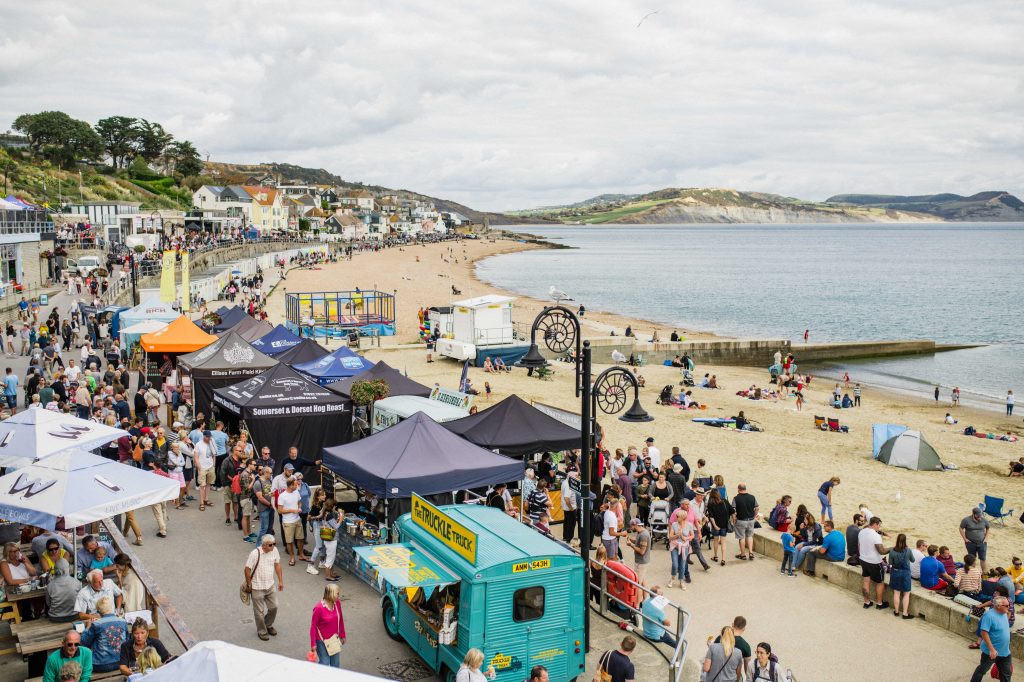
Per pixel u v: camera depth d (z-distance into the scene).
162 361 31.14
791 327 82.81
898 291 123.88
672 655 13.05
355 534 15.79
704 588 17.28
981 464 32.38
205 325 38.88
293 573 15.93
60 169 140.50
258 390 20.84
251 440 20.48
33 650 9.98
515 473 16.91
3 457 13.33
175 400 25.80
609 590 14.61
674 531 17.12
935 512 25.03
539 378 43.75
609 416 37.03
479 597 11.13
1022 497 27.41
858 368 61.28
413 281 112.62
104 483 11.48
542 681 10.25
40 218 64.94
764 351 62.28
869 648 14.73
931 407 46.19
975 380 56.75
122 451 19.70
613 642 13.45
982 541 18.75
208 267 85.12
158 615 13.03
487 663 11.23
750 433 35.03
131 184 151.38
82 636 10.13
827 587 17.48
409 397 23.52
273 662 6.89
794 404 43.69
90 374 27.38
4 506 10.90
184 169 192.50
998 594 13.02
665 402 41.16
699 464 20.27
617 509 17.88
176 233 100.31
